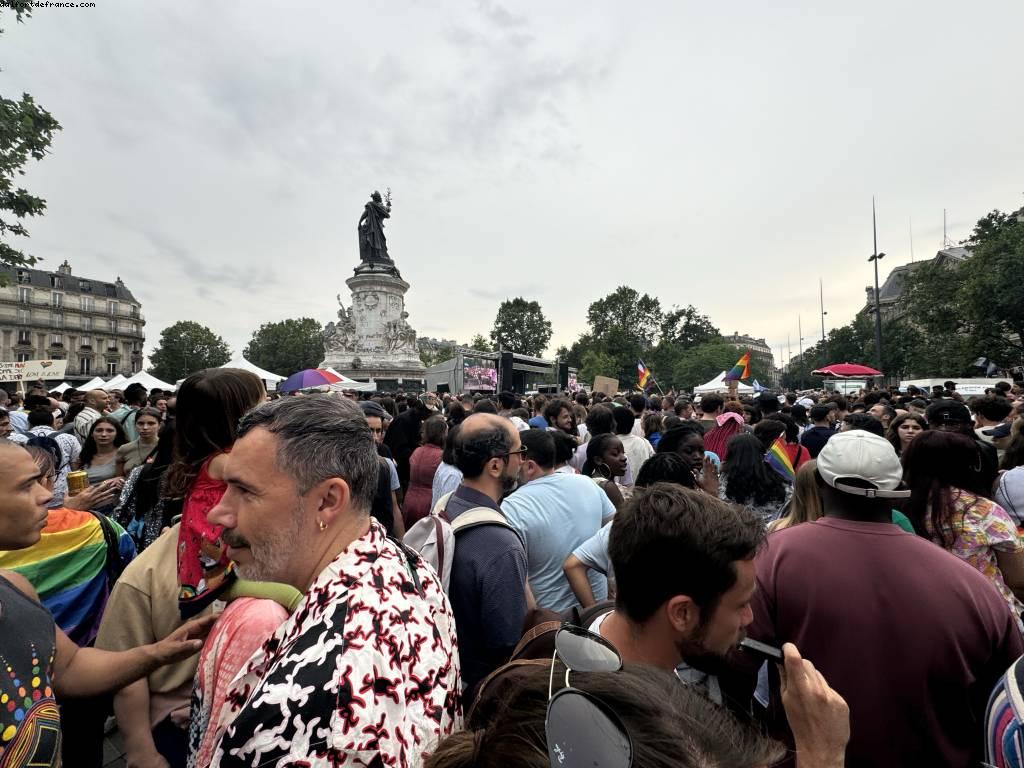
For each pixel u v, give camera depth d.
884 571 1.85
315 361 84.94
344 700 1.05
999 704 1.37
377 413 6.14
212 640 1.45
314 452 1.29
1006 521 2.68
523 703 0.87
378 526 1.44
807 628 1.88
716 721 0.83
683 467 3.39
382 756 1.04
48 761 1.48
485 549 2.43
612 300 100.06
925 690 1.74
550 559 3.16
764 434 5.70
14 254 13.31
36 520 1.77
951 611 1.75
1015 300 29.22
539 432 3.58
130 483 3.10
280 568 1.32
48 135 12.54
